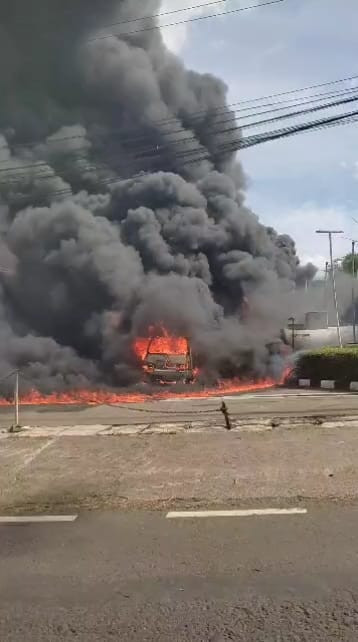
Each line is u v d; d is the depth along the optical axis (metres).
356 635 3.17
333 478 6.42
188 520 5.21
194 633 3.22
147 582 3.91
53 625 3.35
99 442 8.82
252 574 3.99
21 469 7.29
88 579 3.99
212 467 7.08
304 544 4.52
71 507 5.73
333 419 10.35
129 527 5.08
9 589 3.87
